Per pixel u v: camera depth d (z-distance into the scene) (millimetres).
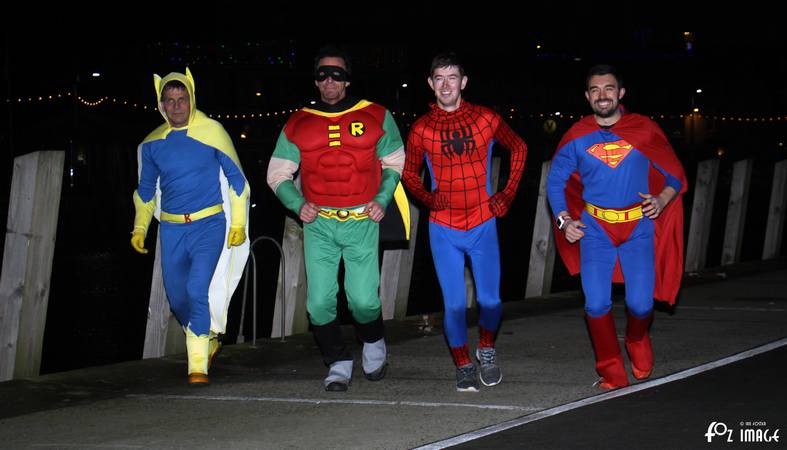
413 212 10438
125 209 29109
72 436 6137
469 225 7055
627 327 7211
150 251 20578
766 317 9539
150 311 8461
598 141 6918
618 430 5891
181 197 7551
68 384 7457
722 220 26562
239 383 7535
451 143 6906
